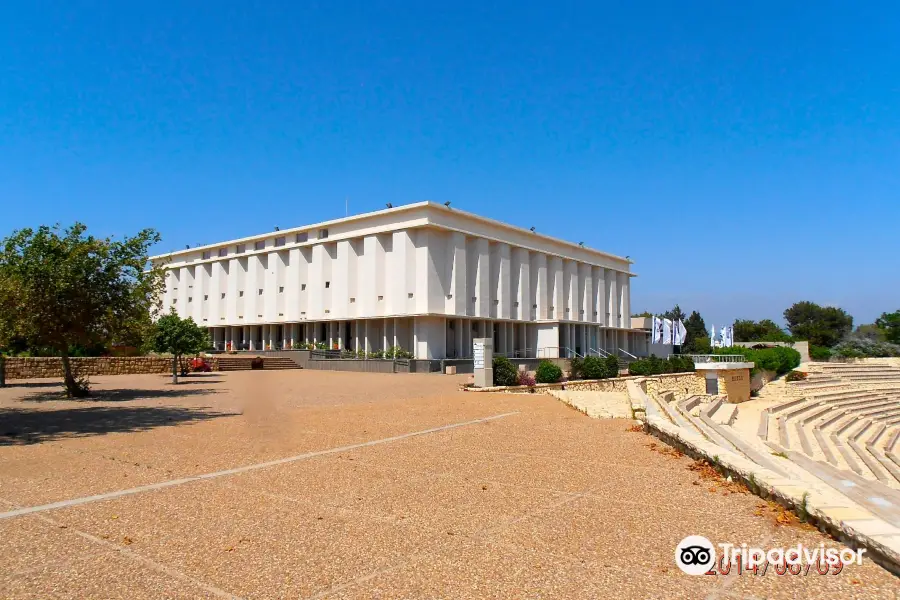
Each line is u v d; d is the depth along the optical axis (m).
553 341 48.41
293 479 7.66
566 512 6.16
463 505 6.44
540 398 19.28
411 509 6.28
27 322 16.83
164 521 5.84
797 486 6.38
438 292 41.31
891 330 68.69
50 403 17.98
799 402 31.58
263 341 49.56
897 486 14.38
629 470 8.27
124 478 7.70
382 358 39.34
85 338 18.72
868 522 5.12
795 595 4.13
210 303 53.94
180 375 32.19
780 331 78.88
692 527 5.62
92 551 5.01
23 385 24.39
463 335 43.19
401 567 4.64
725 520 5.84
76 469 8.26
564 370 39.78
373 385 25.75
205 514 6.08
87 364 31.25
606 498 6.73
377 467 8.42
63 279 17.25
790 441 20.55
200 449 9.84
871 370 46.16
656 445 10.30
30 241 17.92
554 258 51.94
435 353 40.78
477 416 14.41
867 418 28.91
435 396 20.03
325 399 18.95
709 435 12.95
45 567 4.66
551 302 51.47
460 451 9.71
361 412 15.09
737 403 30.89
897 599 4.06
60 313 17.55
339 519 5.92
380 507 6.36
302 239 47.59
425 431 11.89
